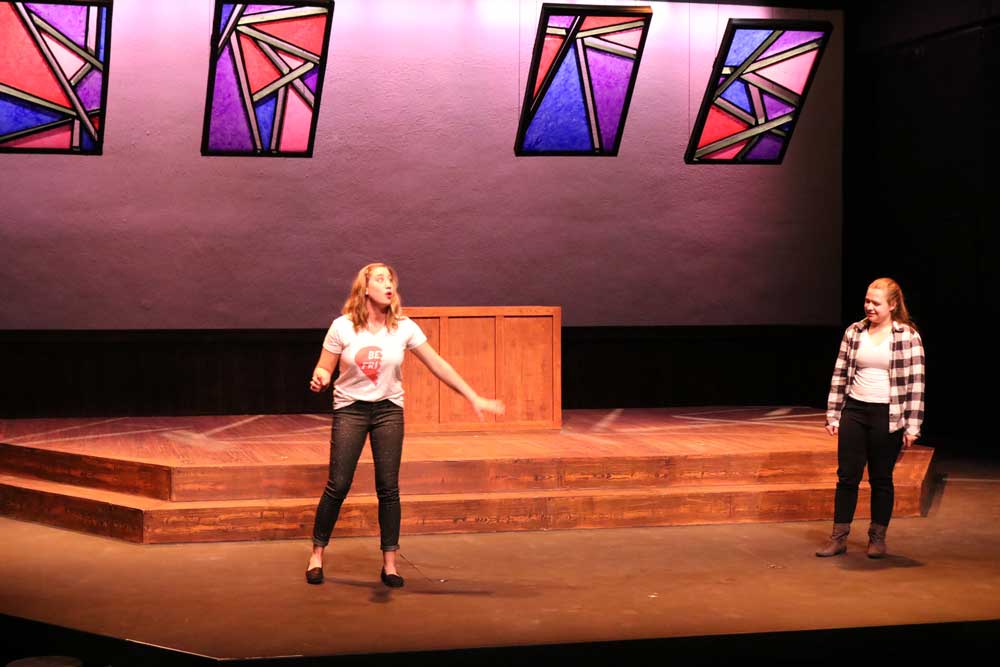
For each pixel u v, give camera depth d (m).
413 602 4.64
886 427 5.43
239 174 9.33
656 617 4.43
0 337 9.04
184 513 5.74
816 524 6.31
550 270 9.90
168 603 4.60
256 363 9.52
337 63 9.34
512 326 7.42
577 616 4.44
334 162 9.46
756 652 4.20
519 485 6.30
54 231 9.10
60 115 8.90
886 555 5.56
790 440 7.19
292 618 4.39
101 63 8.84
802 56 9.96
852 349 5.56
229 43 8.84
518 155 9.73
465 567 5.27
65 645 4.24
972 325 9.40
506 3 9.56
